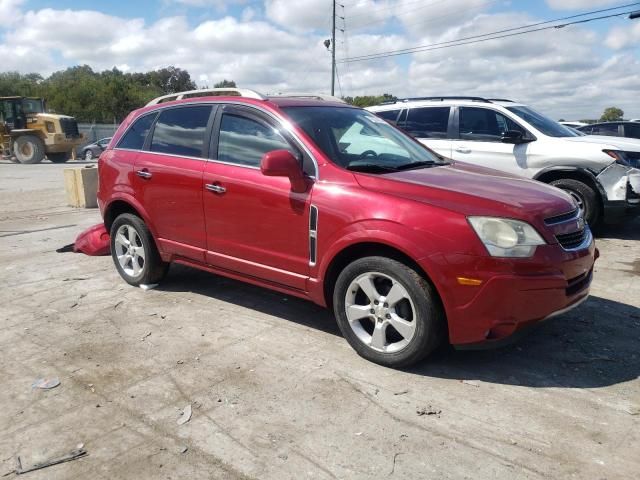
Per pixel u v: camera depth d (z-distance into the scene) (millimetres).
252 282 4578
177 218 4953
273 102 4531
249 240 4414
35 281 5887
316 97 5410
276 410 3291
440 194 3590
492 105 8328
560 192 4016
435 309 3521
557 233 3527
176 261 5168
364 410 3275
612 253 6867
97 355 4066
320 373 3729
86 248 6949
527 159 7844
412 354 3613
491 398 3396
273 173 3889
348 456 2861
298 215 4039
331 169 3994
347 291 3875
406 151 4754
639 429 3064
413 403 3346
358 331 3896
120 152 5543
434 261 3410
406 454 2869
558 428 3078
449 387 3529
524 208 3461
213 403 3381
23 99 29031
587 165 7445
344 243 3775
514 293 3322
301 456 2867
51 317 4828
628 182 7273
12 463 2844
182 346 4195
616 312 4812
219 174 4559
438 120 8719
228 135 4633
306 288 4133
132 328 4559
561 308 3482
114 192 5520
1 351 4160
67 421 3217
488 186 3834
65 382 3672
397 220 3553
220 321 4680
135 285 5609
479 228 3359
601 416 3195
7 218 10000
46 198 13070
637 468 2744
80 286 5688
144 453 2910
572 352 4023
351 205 3770
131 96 63312
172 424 3170
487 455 2854
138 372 3795
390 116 9172
